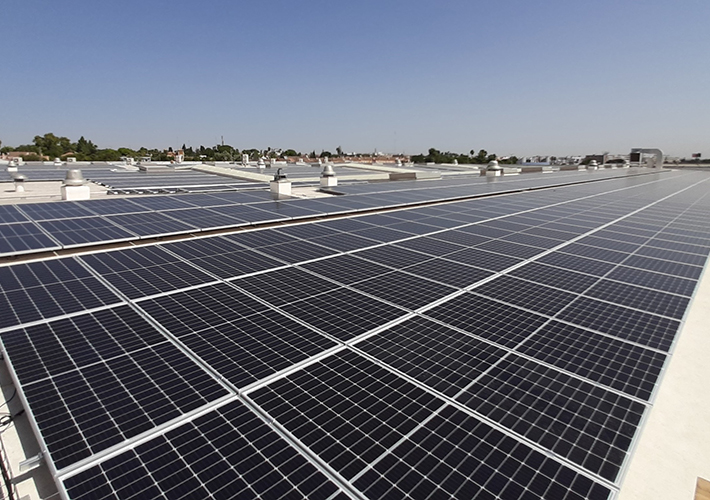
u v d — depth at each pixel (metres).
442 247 16.94
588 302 11.43
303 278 12.48
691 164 161.75
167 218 20.27
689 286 13.26
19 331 8.57
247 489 4.91
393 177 52.59
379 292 11.54
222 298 10.70
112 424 5.94
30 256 13.93
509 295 11.71
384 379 7.28
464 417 6.34
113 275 12.19
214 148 142.62
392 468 5.29
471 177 60.75
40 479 5.81
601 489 5.06
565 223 24.03
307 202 27.48
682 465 6.68
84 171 54.53
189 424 6.00
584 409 6.65
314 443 5.68
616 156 142.50
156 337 8.53
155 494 4.81
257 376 7.23
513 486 5.08
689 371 9.59
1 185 36.03
